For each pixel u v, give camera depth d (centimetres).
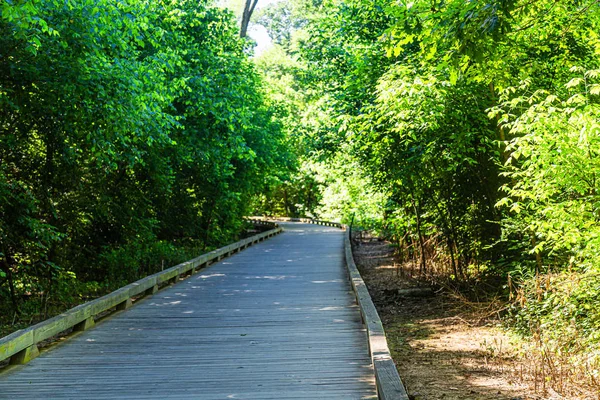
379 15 1469
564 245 755
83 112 1031
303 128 1952
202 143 1894
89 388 581
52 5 941
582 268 794
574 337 718
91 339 815
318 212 5162
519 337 825
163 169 1750
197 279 1505
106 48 1119
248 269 1734
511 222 914
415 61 1128
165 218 2278
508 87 831
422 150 1110
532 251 784
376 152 1256
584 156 671
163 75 1405
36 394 561
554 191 735
